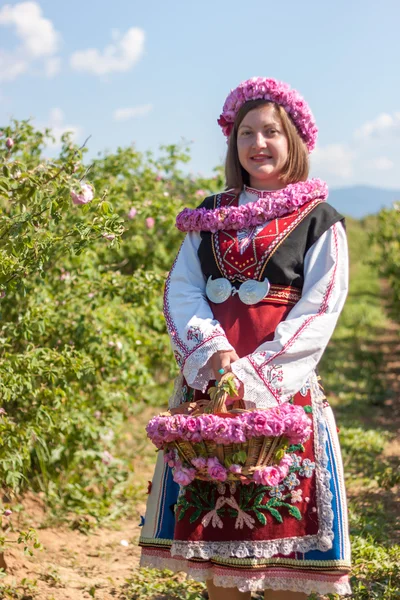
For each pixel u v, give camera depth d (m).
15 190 3.49
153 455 6.56
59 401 4.77
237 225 2.84
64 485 5.37
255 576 2.61
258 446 2.50
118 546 4.68
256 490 2.62
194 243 2.95
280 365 2.63
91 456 5.39
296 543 2.63
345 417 8.39
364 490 5.57
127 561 4.41
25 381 4.20
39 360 4.40
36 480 5.26
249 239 2.80
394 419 8.44
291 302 2.79
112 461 5.56
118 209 5.98
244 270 2.79
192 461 2.53
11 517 4.75
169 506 2.86
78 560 4.37
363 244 32.75
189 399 2.82
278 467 2.54
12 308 4.74
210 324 2.74
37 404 4.68
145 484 5.85
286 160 2.92
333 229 2.82
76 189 3.43
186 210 2.96
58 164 3.86
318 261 2.79
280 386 2.62
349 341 14.03
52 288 5.16
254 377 2.61
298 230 2.80
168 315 2.87
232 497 2.63
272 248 2.77
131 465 5.97
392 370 11.44
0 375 4.06
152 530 2.88
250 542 2.61
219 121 3.05
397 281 12.26
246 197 2.97
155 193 6.77
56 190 3.44
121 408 6.39
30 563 4.14
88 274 5.28
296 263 2.78
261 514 2.62
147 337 5.79
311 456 2.69
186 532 2.66
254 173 2.91
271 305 2.76
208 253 2.86
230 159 3.00
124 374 5.46
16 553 4.21
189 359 2.70
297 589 2.63
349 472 6.08
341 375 10.88
